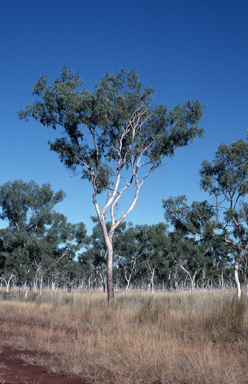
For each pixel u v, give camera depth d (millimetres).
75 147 20250
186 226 17109
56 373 5484
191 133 20062
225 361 5715
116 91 19969
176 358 5973
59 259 42625
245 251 16688
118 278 68625
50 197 37406
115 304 13922
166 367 5539
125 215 19219
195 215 17047
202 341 7484
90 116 19172
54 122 19922
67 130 19859
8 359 6312
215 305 10547
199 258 48906
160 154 20688
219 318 9141
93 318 11789
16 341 7875
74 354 6430
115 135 20594
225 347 7328
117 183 19703
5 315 13703
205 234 17000
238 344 7223
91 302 14555
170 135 20438
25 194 35719
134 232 49500
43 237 36500
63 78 19469
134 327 9125
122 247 48094
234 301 10148
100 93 18672
